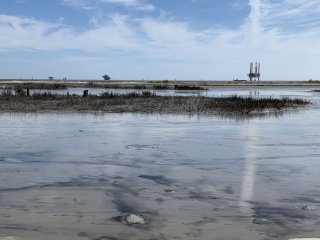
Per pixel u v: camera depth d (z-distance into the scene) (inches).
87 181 299.1
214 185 289.9
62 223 211.5
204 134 567.8
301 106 1218.0
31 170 334.0
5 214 224.8
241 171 335.0
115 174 321.7
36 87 2989.7
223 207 239.9
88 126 656.4
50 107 1045.8
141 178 309.4
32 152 415.8
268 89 3326.8
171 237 193.6
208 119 796.6
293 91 2859.3
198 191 273.9
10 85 3235.7
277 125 692.1
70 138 518.3
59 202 247.8
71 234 196.2
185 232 200.2
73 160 376.8
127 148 445.4
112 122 722.8
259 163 367.6
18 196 259.9
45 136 534.3
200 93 2219.5
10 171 329.7
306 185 290.5
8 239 188.5
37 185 287.3
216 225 209.9
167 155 405.1
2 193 266.5
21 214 225.0
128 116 847.7
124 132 583.5
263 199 256.4
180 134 566.3
